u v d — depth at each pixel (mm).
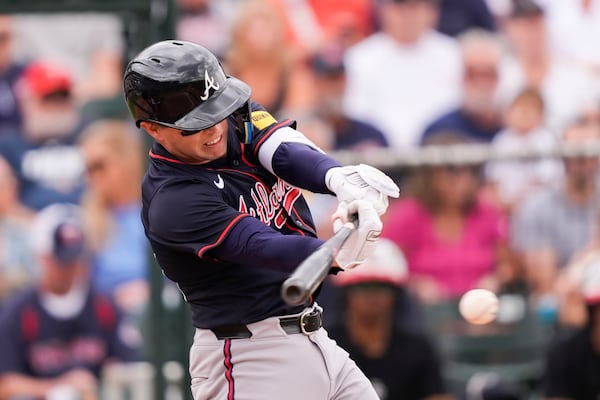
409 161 24094
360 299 21812
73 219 26594
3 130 28844
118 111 29406
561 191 25422
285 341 11547
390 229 25125
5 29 29922
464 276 25016
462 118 29250
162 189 10961
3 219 27750
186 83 10641
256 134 11562
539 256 25438
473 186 25109
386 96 29344
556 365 23078
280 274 11469
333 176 10891
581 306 23766
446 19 29859
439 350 22641
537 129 29359
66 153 28781
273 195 11727
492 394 23797
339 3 29688
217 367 11758
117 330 26422
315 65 29203
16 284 27250
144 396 23328
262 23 29344
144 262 27734
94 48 30453
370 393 12148
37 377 25438
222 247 10641
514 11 30141
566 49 30297
